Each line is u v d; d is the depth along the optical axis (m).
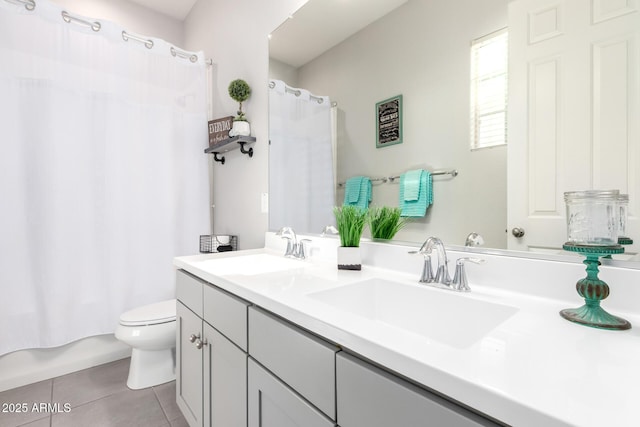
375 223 1.24
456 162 1.01
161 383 1.81
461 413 0.43
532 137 0.84
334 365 0.62
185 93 2.23
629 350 0.52
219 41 2.33
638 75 0.68
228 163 2.29
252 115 1.99
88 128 1.87
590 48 0.74
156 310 1.79
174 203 2.18
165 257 2.15
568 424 0.33
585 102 0.75
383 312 1.02
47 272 1.75
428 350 0.50
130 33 2.02
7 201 1.66
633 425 0.33
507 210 0.89
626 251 0.70
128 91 2.01
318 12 1.51
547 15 0.81
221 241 2.13
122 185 1.99
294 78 1.66
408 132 1.15
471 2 0.97
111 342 2.07
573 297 0.76
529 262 0.83
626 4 0.70
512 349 0.51
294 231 1.61
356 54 1.34
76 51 1.83
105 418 1.51
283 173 1.74
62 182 1.79
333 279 1.03
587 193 0.68
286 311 0.75
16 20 1.67
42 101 1.73
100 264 1.93
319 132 1.52
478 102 0.95
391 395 0.51
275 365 0.79
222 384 1.05
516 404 0.37
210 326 1.14
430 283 0.96
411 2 1.13
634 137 0.69
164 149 2.14
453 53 1.01
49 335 1.77
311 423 0.67
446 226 1.04
